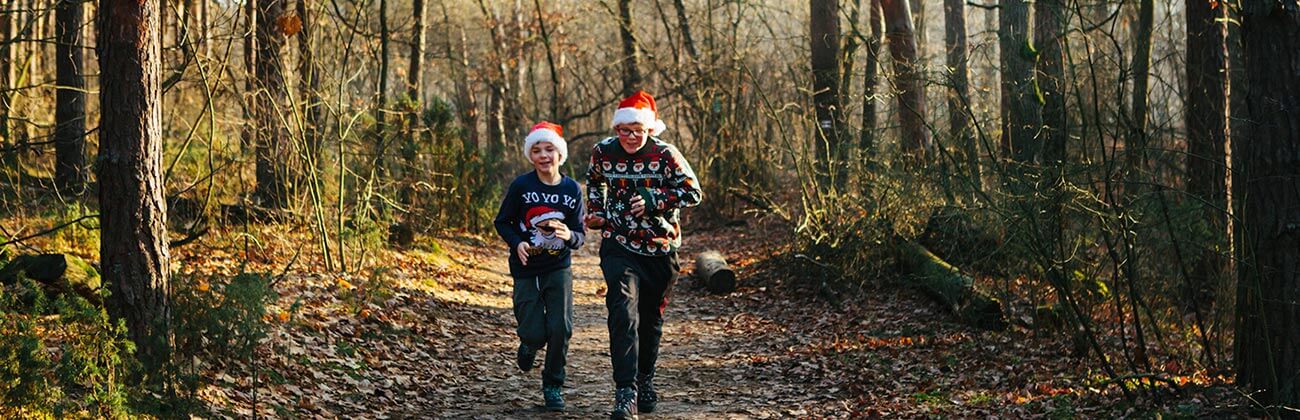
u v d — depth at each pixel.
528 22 31.31
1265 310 5.26
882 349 8.48
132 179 5.20
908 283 10.73
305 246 12.01
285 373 6.33
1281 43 5.06
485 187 18.84
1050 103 9.24
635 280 5.73
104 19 5.18
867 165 12.48
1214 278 7.57
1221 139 8.90
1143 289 7.89
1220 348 6.99
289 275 10.14
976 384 6.97
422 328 8.88
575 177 31.38
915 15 22.84
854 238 11.58
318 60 12.48
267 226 12.13
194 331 5.69
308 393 6.13
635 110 5.55
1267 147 5.16
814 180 12.75
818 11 15.23
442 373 7.42
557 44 30.69
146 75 5.25
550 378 6.16
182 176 12.48
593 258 17.06
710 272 12.55
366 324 8.38
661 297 5.91
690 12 24.52
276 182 12.23
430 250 14.70
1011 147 8.32
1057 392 6.49
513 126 33.84
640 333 6.02
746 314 11.18
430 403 6.47
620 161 5.69
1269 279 5.23
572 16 29.59
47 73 14.95
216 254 10.79
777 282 12.82
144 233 5.26
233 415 5.34
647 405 6.19
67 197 11.05
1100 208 6.84
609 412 6.23
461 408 6.36
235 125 12.02
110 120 5.20
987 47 10.17
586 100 34.66
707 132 21.88
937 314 9.74
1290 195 5.11
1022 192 7.14
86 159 12.80
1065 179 6.55
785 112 16.50
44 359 4.71
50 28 16.06
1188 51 9.38
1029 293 8.62
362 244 11.72
